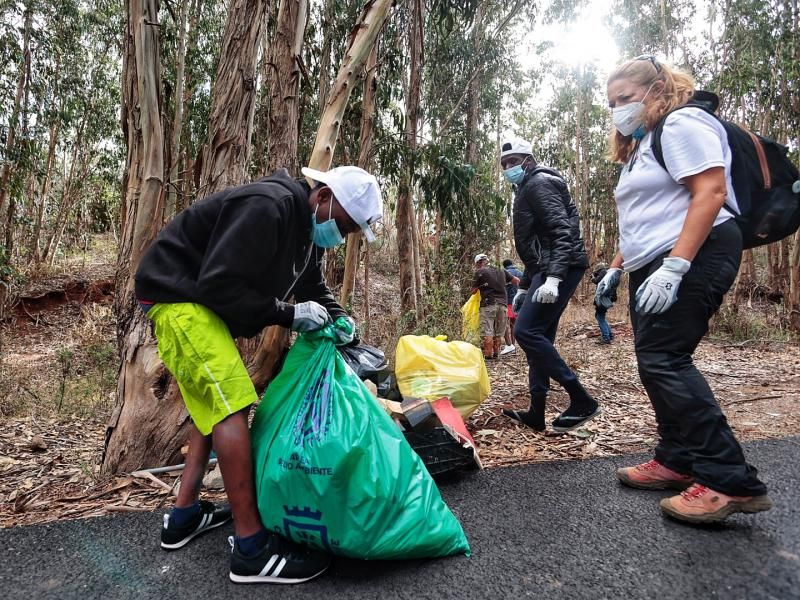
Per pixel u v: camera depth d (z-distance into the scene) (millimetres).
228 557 1921
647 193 2111
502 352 7891
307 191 1966
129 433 2850
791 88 10703
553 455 2979
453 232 10242
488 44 12039
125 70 3318
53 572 1845
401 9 8383
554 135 18734
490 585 1651
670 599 1529
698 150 1909
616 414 3887
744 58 10734
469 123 12469
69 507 2488
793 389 4770
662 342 2037
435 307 6977
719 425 1932
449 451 2566
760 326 8977
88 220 16906
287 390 1926
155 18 3092
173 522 1988
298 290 2387
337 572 1782
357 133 7840
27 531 2188
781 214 2037
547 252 3277
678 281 1911
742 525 1964
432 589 1645
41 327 11391
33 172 11633
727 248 1976
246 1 3260
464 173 7672
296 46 4352
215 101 3285
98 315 9578
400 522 1744
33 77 11172
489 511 2209
